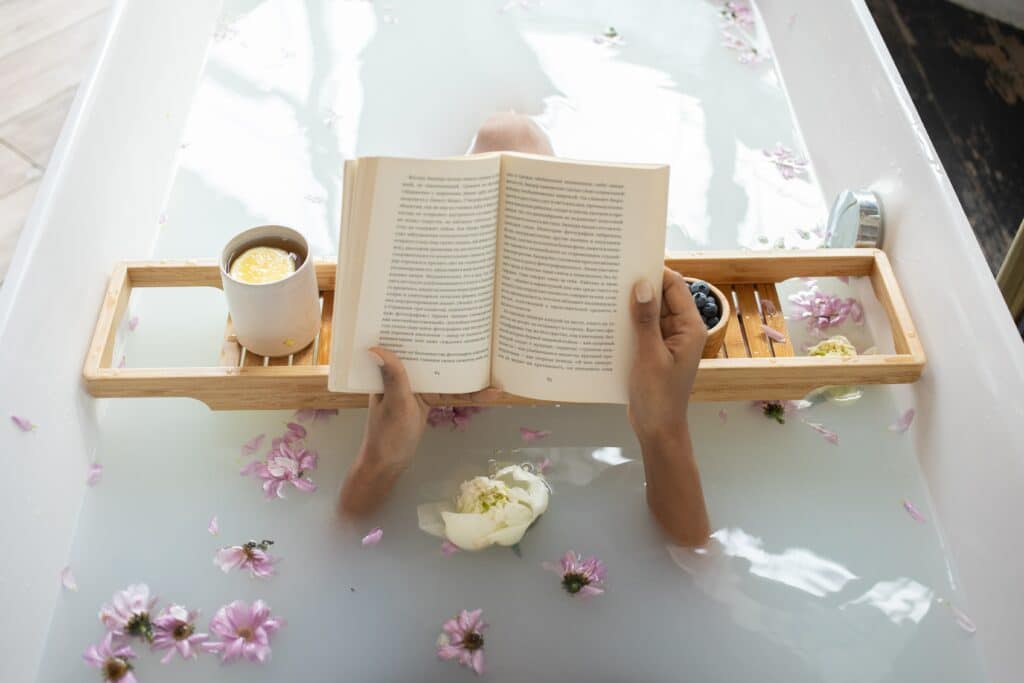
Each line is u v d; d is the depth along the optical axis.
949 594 1.36
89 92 1.60
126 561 1.35
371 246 1.21
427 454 1.48
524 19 2.29
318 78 2.12
